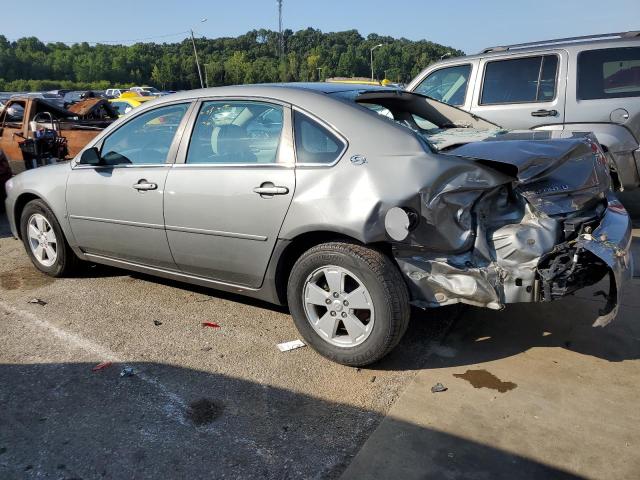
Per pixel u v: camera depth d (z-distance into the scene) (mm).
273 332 3898
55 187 4711
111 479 2531
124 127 4379
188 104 4027
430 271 3129
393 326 3121
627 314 3920
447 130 4457
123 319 4160
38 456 2691
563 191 3457
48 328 4039
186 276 4125
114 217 4312
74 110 11734
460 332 3768
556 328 3768
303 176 3314
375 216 3031
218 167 3719
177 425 2893
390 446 2664
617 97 5773
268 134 3572
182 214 3857
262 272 3607
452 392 3080
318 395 3109
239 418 2932
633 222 6324
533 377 3193
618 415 2822
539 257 3084
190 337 3852
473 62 6578
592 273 3115
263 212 3457
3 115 10797
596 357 3383
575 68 5938
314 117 3424
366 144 3229
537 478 2426
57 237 4863
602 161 3818
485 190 3203
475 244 3166
